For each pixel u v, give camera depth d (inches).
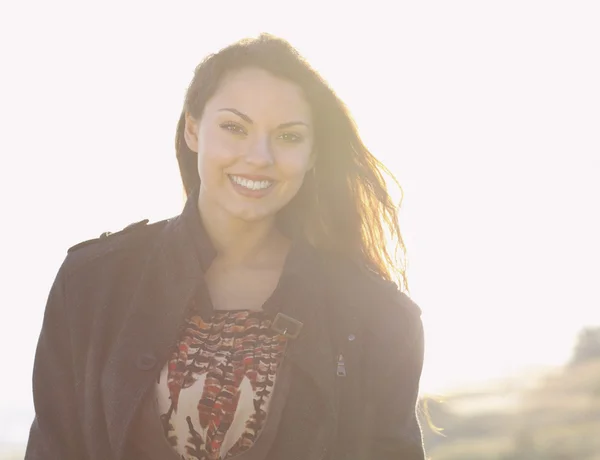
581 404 1476.4
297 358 171.9
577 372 1825.8
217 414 169.0
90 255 177.5
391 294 182.2
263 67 173.2
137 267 177.3
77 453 176.4
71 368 177.2
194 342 172.1
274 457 171.3
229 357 171.2
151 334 172.1
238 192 172.7
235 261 178.9
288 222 184.5
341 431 177.2
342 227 186.9
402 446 179.0
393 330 180.9
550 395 1635.1
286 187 174.2
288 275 175.3
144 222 180.5
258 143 171.5
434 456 1146.0
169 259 174.9
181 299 172.4
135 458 170.4
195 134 179.3
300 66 175.2
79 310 175.8
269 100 172.1
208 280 177.6
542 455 1075.9
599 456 1024.2
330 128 182.9
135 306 173.8
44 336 178.4
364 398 178.9
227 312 173.8
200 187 179.5
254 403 170.1
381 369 179.9
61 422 176.9
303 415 172.2
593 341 2041.1
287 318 172.9
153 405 169.2
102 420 172.2
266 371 171.2
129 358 171.0
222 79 173.8
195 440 169.3
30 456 176.4
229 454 169.9
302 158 174.9
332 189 186.7
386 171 188.5
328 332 177.3
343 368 177.3
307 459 172.1
